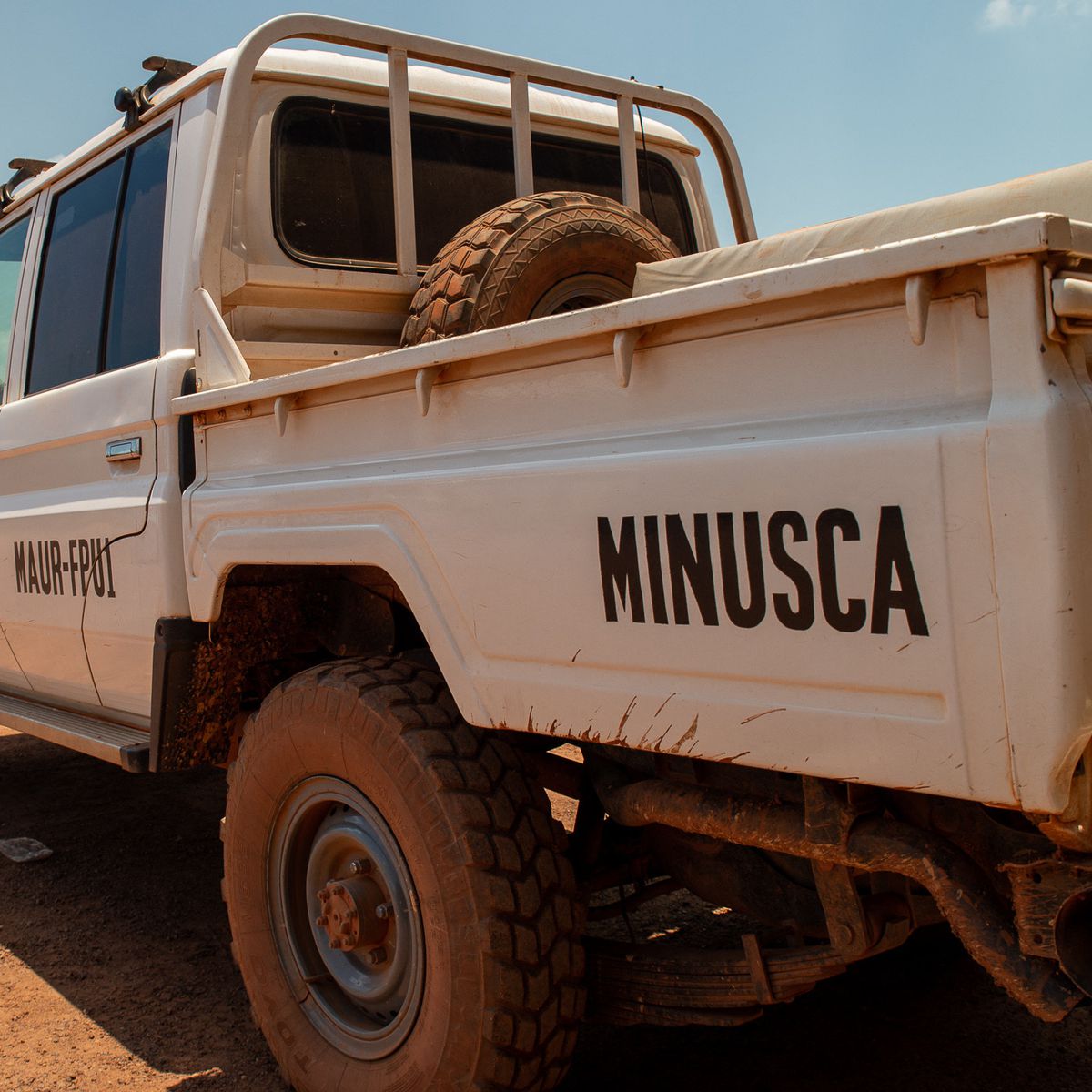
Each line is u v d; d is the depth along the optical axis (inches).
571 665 81.2
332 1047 102.9
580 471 79.0
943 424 61.4
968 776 61.7
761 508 69.0
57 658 154.5
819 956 83.4
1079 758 60.6
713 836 84.7
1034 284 58.4
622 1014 94.6
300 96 144.3
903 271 61.3
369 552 96.3
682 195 189.9
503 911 88.8
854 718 66.1
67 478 149.8
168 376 127.2
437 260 126.5
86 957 142.6
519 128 145.6
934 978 127.6
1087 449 59.0
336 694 99.3
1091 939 66.2
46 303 164.2
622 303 74.7
